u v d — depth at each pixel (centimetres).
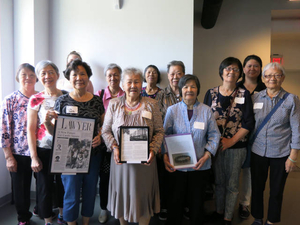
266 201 284
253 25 475
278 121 200
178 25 287
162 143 199
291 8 460
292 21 520
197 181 195
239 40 482
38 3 287
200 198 195
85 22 303
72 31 306
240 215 248
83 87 184
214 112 220
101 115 200
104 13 299
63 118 174
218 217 240
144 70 293
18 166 215
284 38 587
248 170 250
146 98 188
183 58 289
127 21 296
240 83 261
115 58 301
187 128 193
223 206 237
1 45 268
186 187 199
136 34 295
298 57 593
